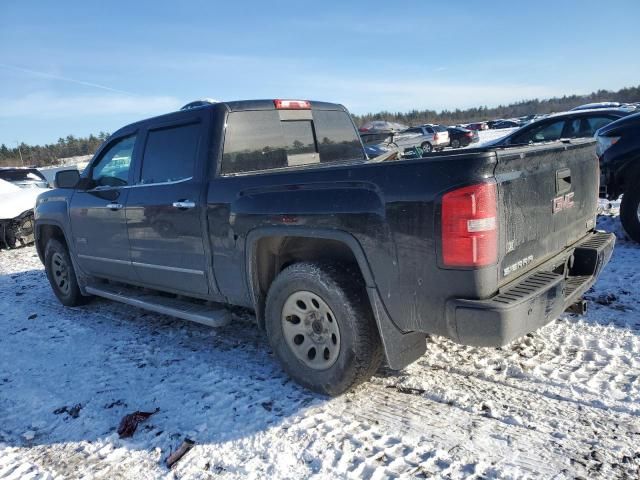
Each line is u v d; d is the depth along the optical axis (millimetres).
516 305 2418
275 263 3480
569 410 2812
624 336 3619
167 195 3902
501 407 2893
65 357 4211
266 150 4023
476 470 2402
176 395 3369
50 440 3000
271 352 3924
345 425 2855
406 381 3279
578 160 3393
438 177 2496
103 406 3320
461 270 2459
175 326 4703
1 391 3680
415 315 2689
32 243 10711
